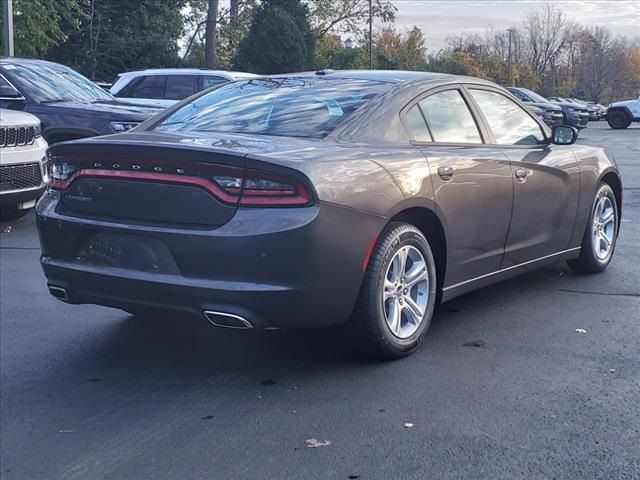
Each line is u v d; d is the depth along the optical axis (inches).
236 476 140.6
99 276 177.5
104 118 442.6
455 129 214.4
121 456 149.9
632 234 350.0
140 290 173.3
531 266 238.2
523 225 228.2
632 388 174.7
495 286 259.8
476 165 207.6
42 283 277.0
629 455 144.8
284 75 233.6
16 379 187.9
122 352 204.8
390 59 1996.8
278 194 163.9
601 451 146.3
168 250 169.5
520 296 248.2
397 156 187.5
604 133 1279.5
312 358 196.4
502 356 195.0
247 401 172.1
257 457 147.1
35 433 160.6
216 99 221.1
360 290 179.0
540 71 3393.2
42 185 384.2
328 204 166.2
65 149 182.4
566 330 215.0
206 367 193.2
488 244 215.5
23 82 458.0
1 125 363.6
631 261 295.6
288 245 162.4
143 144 170.9
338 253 169.2
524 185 225.6
